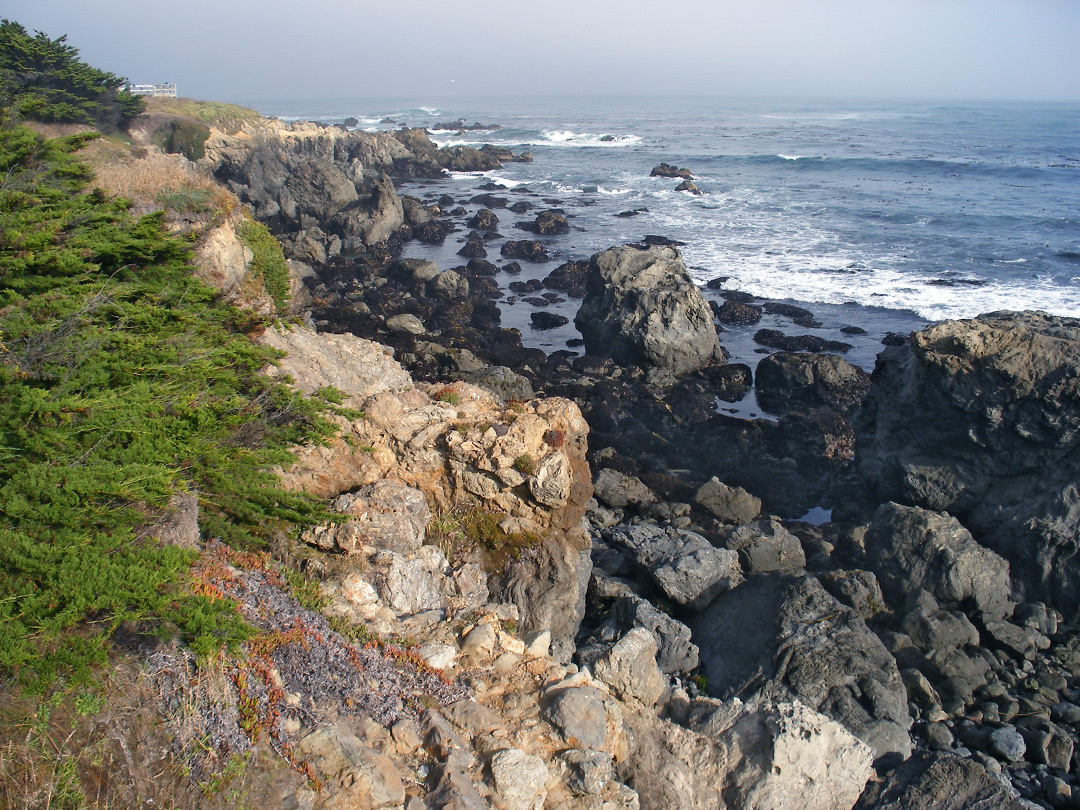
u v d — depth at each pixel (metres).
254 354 13.77
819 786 11.34
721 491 24.20
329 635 10.48
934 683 16.47
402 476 14.80
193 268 15.24
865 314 43.34
